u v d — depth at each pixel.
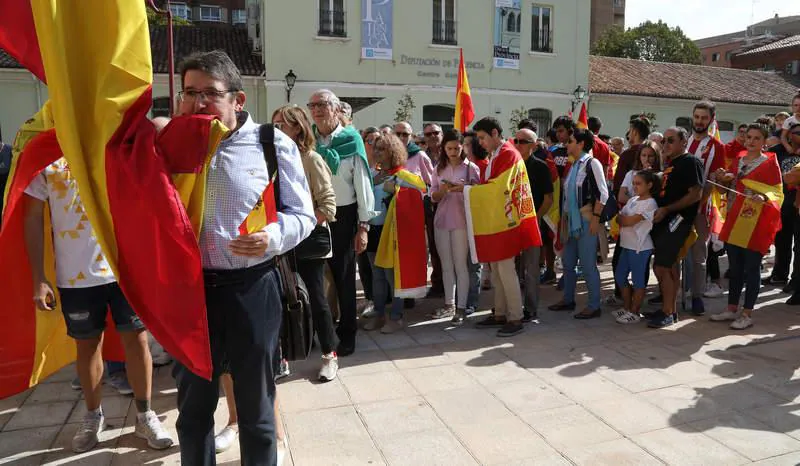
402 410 3.50
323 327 3.94
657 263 5.07
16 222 2.72
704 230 5.42
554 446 3.06
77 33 1.92
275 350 2.34
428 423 3.33
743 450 3.01
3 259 2.72
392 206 4.89
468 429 3.26
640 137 6.40
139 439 3.17
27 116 14.67
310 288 3.88
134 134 1.98
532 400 3.63
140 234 1.96
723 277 7.11
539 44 18.28
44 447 3.10
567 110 18.70
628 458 2.94
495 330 5.09
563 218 5.58
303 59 15.51
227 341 2.18
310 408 3.54
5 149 4.42
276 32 15.21
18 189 2.42
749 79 24.23
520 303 4.97
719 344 4.64
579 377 3.99
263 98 15.67
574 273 5.70
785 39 39.38
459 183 5.16
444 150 5.25
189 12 41.38
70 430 3.29
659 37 36.31
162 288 1.98
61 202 2.86
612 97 19.45
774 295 6.21
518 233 4.84
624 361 4.29
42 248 2.80
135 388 3.07
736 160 5.71
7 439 3.19
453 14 17.02
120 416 3.45
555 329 5.11
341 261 4.38
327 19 15.69
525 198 4.89
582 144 5.32
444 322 5.37
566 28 18.38
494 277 5.15
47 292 2.81
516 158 4.88
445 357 4.41
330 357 3.99
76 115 1.92
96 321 2.98
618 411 3.46
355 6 15.82
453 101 17.08
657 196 5.07
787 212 6.37
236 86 2.18
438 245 5.40
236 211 2.12
